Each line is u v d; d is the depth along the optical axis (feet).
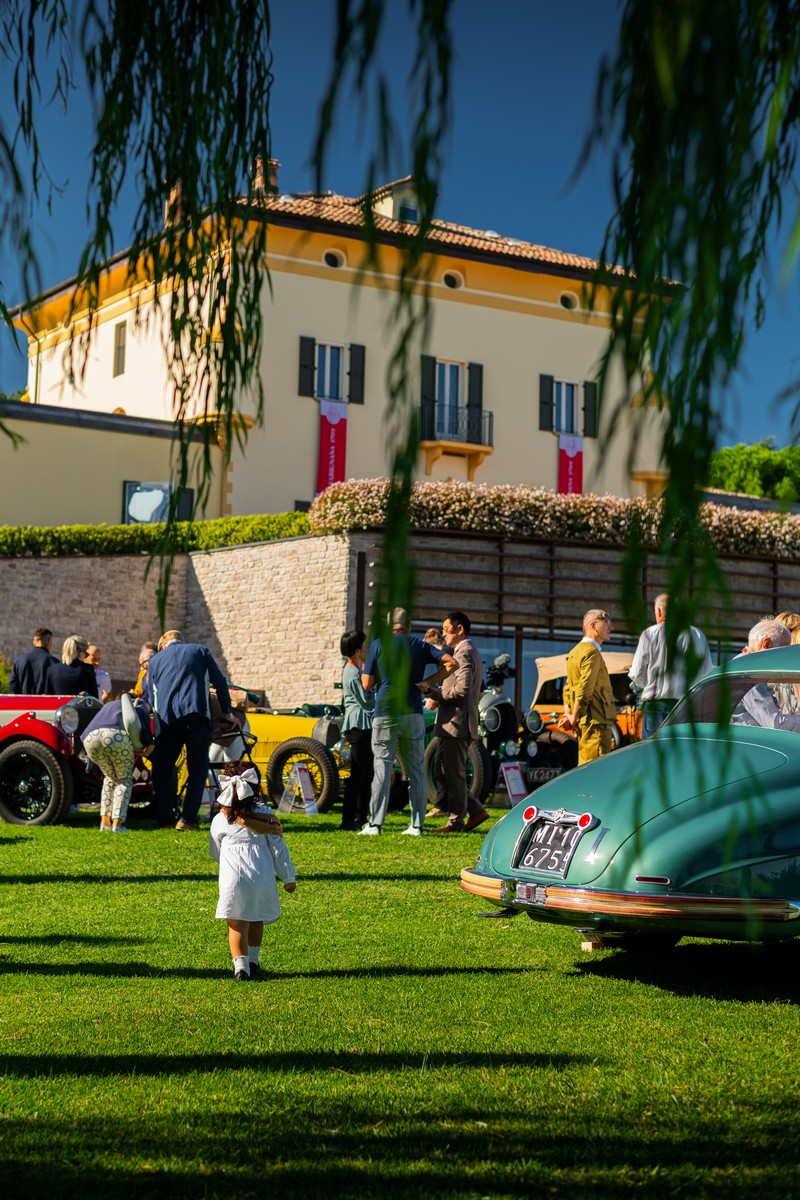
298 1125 11.30
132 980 17.71
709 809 16.43
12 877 26.99
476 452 111.04
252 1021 15.29
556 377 117.39
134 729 35.94
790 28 5.22
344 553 79.61
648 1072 13.21
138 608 90.89
